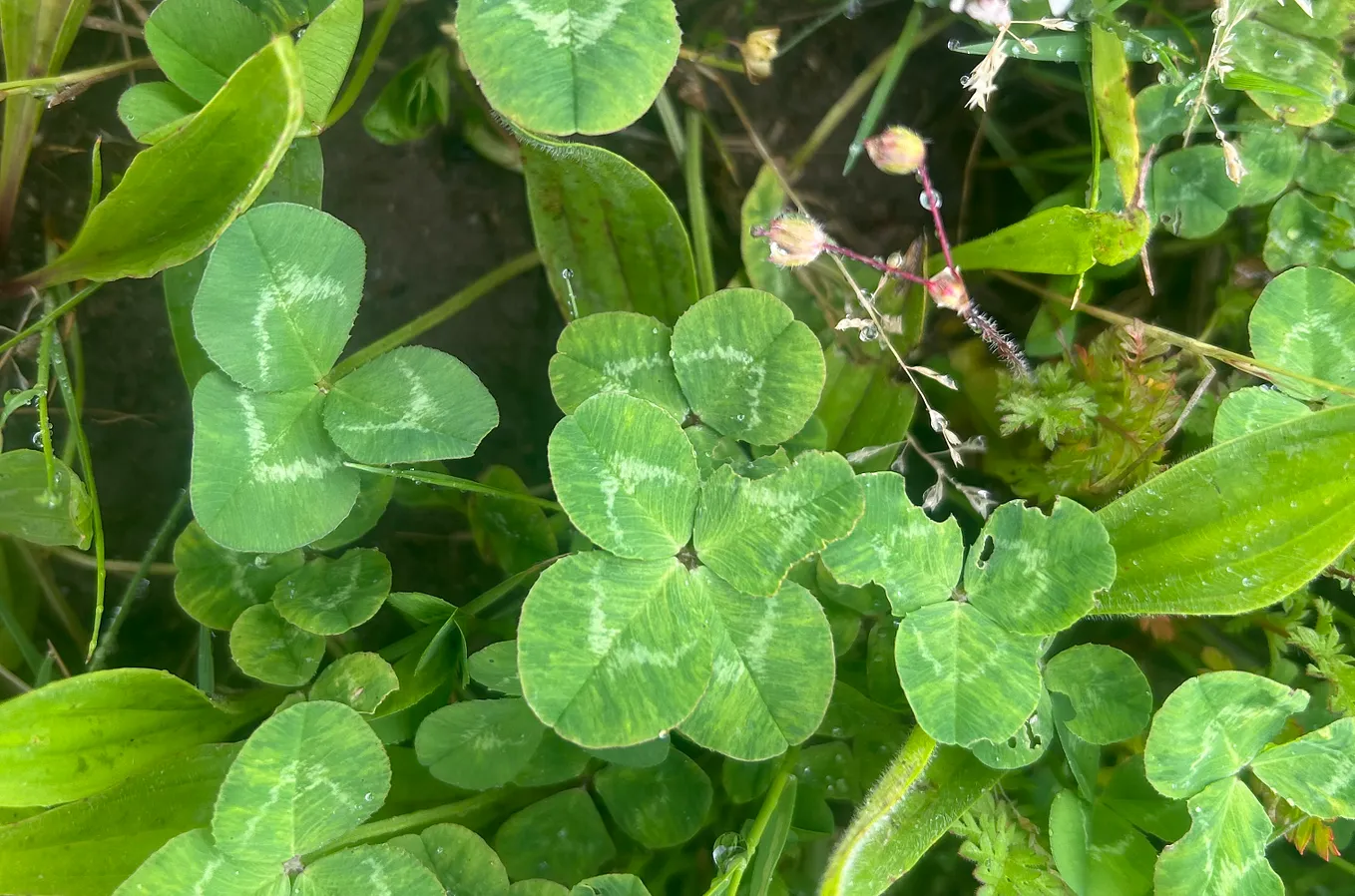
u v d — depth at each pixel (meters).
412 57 0.23
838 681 0.21
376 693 0.19
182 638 0.23
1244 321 0.23
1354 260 0.22
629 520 0.19
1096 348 0.22
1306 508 0.20
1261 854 0.20
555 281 0.22
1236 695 0.20
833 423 0.22
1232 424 0.21
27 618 0.23
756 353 0.20
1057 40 0.22
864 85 0.23
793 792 0.21
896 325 0.22
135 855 0.20
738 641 0.19
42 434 0.20
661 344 0.20
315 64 0.20
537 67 0.19
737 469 0.20
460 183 0.23
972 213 0.24
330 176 0.23
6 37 0.21
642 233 0.21
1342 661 0.21
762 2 0.23
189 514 0.23
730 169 0.23
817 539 0.19
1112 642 0.23
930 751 0.20
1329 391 0.21
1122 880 0.20
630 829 0.21
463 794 0.21
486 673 0.20
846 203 0.24
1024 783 0.21
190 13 0.20
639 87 0.19
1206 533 0.20
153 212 0.20
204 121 0.18
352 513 0.21
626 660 0.19
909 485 0.23
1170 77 0.22
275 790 0.19
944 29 0.23
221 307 0.19
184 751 0.20
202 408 0.19
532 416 0.23
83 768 0.20
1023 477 0.22
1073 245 0.21
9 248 0.23
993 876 0.20
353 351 0.23
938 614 0.20
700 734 0.19
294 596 0.20
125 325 0.23
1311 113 0.21
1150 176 0.22
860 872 0.19
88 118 0.23
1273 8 0.22
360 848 0.19
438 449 0.20
